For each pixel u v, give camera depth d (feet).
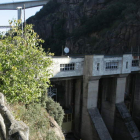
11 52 49.73
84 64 95.81
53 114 77.25
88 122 98.68
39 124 60.18
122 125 107.76
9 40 56.29
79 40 268.62
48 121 68.08
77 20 312.50
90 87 97.04
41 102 74.90
